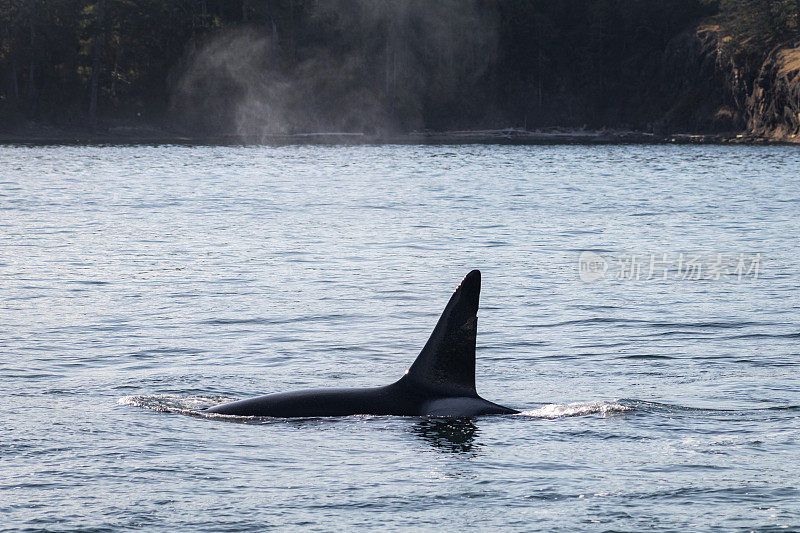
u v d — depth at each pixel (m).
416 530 27.84
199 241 105.94
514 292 73.81
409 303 69.06
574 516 28.83
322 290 74.56
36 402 42.06
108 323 61.47
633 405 40.81
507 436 36.47
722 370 48.78
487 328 60.38
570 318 63.50
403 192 179.75
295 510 29.36
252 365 50.44
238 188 189.00
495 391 44.81
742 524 28.12
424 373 40.06
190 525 28.23
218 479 32.00
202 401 42.47
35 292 72.62
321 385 46.34
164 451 34.88
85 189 182.38
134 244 102.75
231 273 83.12
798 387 44.88
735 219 130.00
